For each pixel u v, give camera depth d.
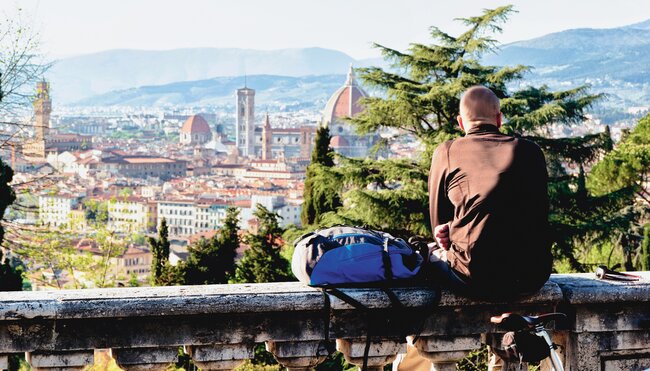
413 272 5.26
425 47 31.16
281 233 34.75
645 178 35.25
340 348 5.32
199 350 4.91
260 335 5.00
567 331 5.59
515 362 5.44
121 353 4.80
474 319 5.36
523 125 28.00
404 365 5.61
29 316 4.57
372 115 30.02
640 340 5.63
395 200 26.72
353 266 5.17
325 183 29.31
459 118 5.73
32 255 24.84
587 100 29.30
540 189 5.25
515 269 5.15
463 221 5.21
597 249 33.00
